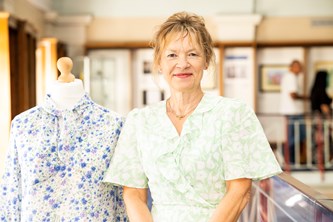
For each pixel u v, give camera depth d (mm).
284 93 9141
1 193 2004
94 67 9461
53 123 1962
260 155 1803
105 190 1971
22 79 5438
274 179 2385
